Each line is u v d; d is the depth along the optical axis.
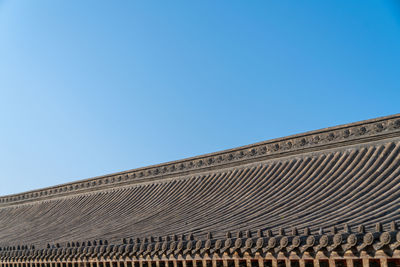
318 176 21.00
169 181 29.02
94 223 27.56
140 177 30.83
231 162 26.12
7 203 41.19
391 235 12.43
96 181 33.59
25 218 35.94
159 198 27.41
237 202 22.17
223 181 25.48
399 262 12.77
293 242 14.34
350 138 21.52
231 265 16.31
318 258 13.94
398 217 14.40
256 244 15.27
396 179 17.58
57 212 33.69
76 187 35.06
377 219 14.80
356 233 13.33
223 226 19.47
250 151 25.38
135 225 24.03
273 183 22.52
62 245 23.38
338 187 19.27
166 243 17.95
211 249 16.55
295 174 22.30
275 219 18.38
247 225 18.67
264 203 20.80
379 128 20.61
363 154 20.62
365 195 17.50
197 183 26.80
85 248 21.33
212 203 23.34
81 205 32.69
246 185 23.75
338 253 13.56
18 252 25.33
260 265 15.26
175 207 24.94
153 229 22.20
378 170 18.75
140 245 19.06
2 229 35.19
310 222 16.70
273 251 14.91
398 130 20.00
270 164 24.38
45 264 23.89
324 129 22.55
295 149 23.50
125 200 29.62
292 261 14.66
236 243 15.72
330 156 21.91
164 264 18.47
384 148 20.17
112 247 20.17
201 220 21.42
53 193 36.97
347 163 20.69
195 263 17.28
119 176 32.19
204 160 27.47
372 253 12.88
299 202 19.41
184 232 20.12
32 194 38.84
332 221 15.98
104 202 31.02
